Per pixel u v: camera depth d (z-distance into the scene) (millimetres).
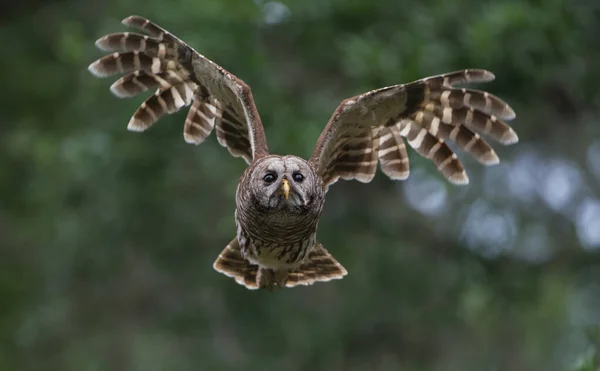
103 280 18047
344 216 18047
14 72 19609
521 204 18625
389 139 10125
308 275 10133
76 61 16953
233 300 17625
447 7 16047
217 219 17328
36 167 18125
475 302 18219
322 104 16516
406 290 18125
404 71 15602
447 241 18516
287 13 16062
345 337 17953
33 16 20312
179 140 16812
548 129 18828
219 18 15797
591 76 16703
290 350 17766
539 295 18406
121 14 16781
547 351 18312
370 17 16297
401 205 18641
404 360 18188
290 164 9297
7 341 18703
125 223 17297
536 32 15523
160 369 18172
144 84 10023
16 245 19516
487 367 18406
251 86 15891
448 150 10117
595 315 18578
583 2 16219
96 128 17062
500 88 16156
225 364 17734
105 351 18484
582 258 18766
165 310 18125
